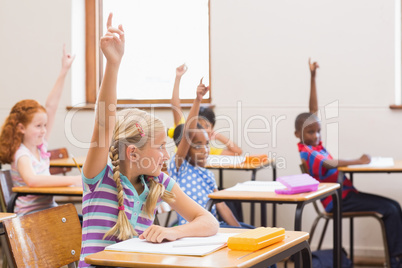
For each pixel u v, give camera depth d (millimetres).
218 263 1115
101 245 1409
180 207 1500
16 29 4281
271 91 3885
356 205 3221
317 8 3803
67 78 4195
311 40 3814
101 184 1437
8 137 2691
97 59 4309
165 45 4156
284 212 3898
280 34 3865
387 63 3709
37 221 1571
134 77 4207
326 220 3432
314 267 3082
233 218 2602
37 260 1515
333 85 3783
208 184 2523
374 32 3725
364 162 3213
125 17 4227
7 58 4297
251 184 2613
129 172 1457
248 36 3916
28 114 2701
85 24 4301
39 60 4246
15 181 2725
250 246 1230
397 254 3119
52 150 3732
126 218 1412
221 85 3965
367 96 3740
